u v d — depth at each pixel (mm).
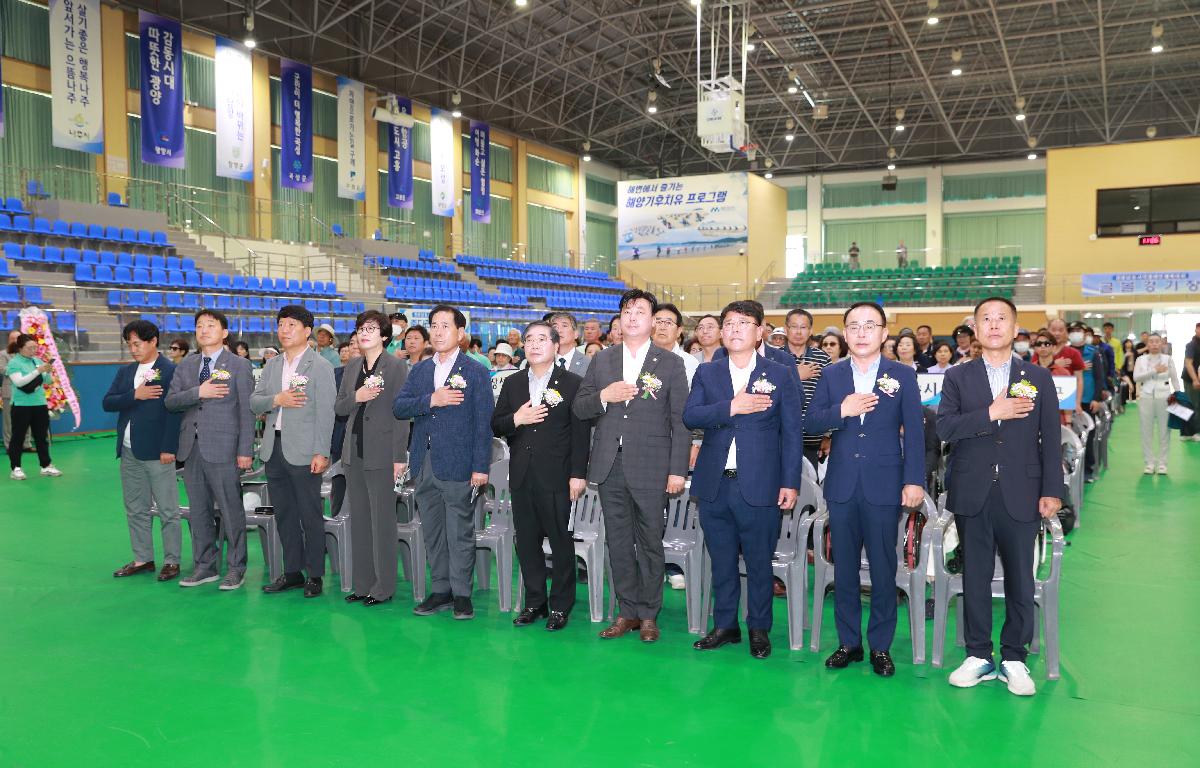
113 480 9172
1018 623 3688
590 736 3236
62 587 5266
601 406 4309
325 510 7254
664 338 5066
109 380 13461
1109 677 3799
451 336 4672
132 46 18266
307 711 3469
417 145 25672
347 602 4977
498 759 3061
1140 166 21578
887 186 31141
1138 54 22438
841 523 3891
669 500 4824
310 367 5023
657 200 29031
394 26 23391
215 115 20188
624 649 4195
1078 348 8773
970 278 26656
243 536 5293
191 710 3480
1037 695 3605
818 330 26750
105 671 3904
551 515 4480
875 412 3846
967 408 3730
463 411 4641
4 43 16312
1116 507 7703
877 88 27219
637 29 23125
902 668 3936
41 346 9734
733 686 3717
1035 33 20547
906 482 3777
